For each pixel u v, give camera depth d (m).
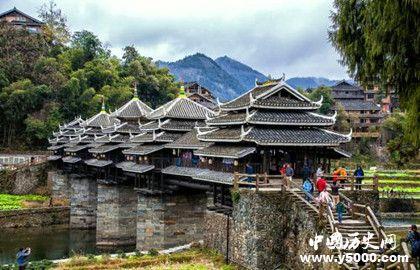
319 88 125.25
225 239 41.69
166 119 61.88
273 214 37.06
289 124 42.12
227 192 44.31
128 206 71.62
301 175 43.44
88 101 125.06
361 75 27.72
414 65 24.59
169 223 57.28
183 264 41.59
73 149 89.44
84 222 84.25
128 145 69.19
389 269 25.09
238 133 42.16
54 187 96.62
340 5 27.84
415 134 25.05
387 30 24.14
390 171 97.50
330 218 30.45
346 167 103.56
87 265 42.78
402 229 51.22
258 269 36.38
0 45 127.75
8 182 100.81
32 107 118.94
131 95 135.12
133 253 47.62
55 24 158.75
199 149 48.53
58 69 130.62
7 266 42.56
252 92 46.12
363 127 124.50
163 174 57.84
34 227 82.00
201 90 165.12
